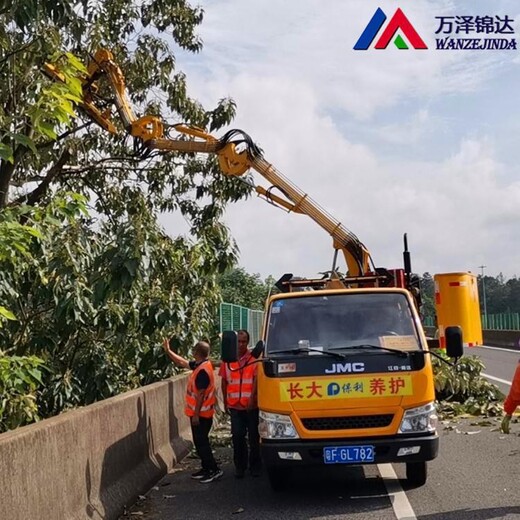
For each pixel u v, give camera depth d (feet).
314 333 26.63
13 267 30.25
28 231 21.89
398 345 25.80
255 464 30.19
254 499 26.23
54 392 39.01
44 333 38.40
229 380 30.19
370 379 24.81
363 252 46.32
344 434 24.57
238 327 78.74
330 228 46.52
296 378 24.99
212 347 56.80
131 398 27.55
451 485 26.66
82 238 36.96
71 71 23.50
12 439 16.99
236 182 53.52
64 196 25.57
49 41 30.96
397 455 24.44
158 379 42.68
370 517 22.84
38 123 21.47
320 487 27.58
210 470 29.58
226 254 46.96
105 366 41.04
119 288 36.94
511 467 29.35
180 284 43.50
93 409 23.09
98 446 23.26
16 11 24.73
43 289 35.83
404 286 38.45
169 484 28.99
